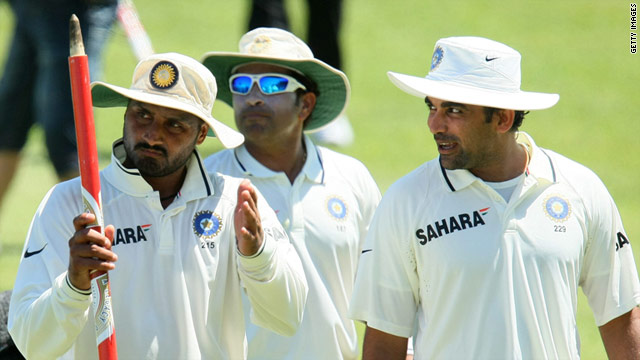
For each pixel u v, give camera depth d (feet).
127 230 47.03
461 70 51.13
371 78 196.65
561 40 222.07
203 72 48.29
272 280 46.44
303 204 60.70
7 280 93.30
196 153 48.88
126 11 104.27
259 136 62.39
